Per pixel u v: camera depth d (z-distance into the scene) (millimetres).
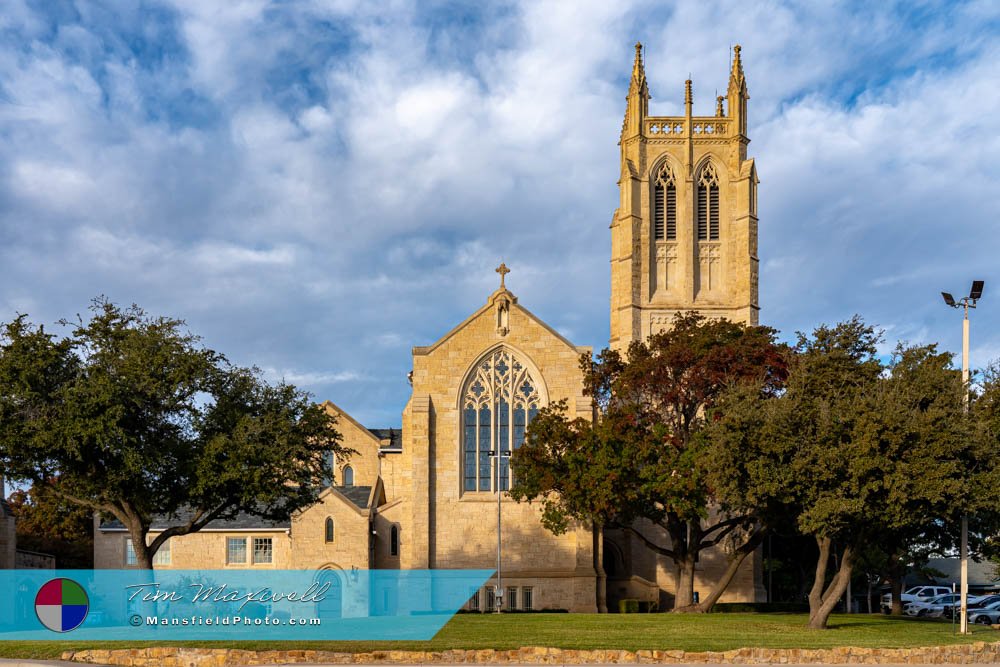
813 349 51062
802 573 95000
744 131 101188
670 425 70188
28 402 49125
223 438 50812
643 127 101375
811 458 45812
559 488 66750
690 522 66188
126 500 52625
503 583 76188
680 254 100000
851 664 38625
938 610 75938
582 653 37406
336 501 77875
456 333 79438
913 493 44125
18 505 97562
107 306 52406
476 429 78625
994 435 47375
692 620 53312
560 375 79188
